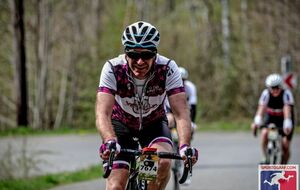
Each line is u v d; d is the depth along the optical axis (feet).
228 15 147.95
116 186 18.99
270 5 130.52
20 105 107.96
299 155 60.95
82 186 42.57
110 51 141.49
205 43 149.07
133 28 18.74
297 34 127.24
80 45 136.77
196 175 47.37
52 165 55.57
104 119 19.04
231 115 135.13
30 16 130.62
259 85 133.59
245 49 139.64
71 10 135.03
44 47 125.18
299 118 120.67
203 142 81.35
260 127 43.47
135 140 21.27
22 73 107.76
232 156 63.10
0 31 127.75
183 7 173.58
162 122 21.24
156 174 18.42
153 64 19.69
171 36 148.05
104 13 161.48
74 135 96.27
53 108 139.95
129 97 20.07
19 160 46.34
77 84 135.85
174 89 19.98
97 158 62.85
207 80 138.10
